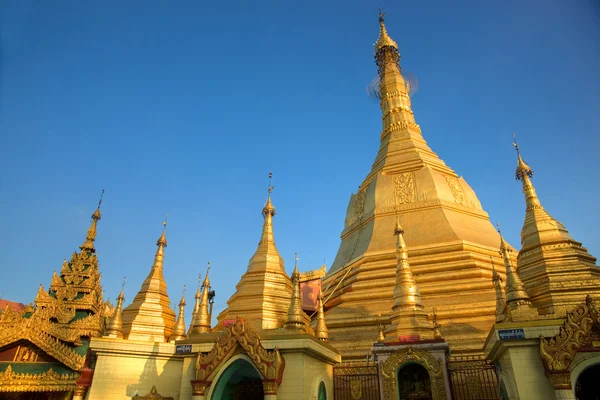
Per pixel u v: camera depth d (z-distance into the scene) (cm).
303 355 1817
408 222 3650
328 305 3356
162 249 2745
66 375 3031
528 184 2308
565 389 1450
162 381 2128
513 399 1608
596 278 1866
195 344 2019
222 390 1872
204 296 2336
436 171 4119
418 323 2172
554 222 2117
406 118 4831
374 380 2173
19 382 2872
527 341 1579
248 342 1825
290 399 1736
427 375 2033
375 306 2989
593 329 1506
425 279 3056
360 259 3500
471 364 2130
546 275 1920
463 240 3238
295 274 2122
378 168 4406
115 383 2089
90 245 4103
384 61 5422
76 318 3672
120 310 2347
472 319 2652
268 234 2550
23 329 3023
